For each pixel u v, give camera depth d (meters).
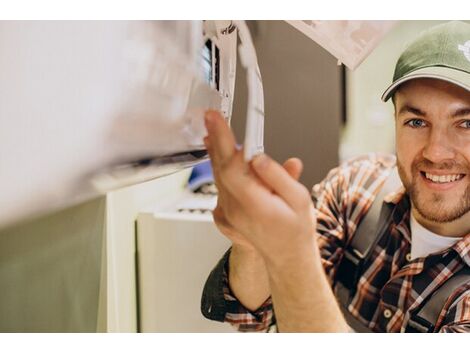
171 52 0.32
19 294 0.60
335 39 0.55
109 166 0.27
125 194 0.79
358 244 0.98
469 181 0.79
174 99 0.33
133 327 0.85
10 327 0.60
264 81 1.04
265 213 0.29
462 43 0.69
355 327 0.95
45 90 0.23
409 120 0.81
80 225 0.63
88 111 0.24
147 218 0.86
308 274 0.33
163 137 0.33
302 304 0.35
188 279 0.86
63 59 0.24
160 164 0.36
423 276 0.84
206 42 0.43
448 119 0.76
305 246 0.32
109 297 0.69
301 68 1.03
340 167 1.06
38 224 0.59
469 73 0.67
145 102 0.28
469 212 0.80
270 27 1.01
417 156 0.81
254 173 0.30
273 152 1.08
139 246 0.87
